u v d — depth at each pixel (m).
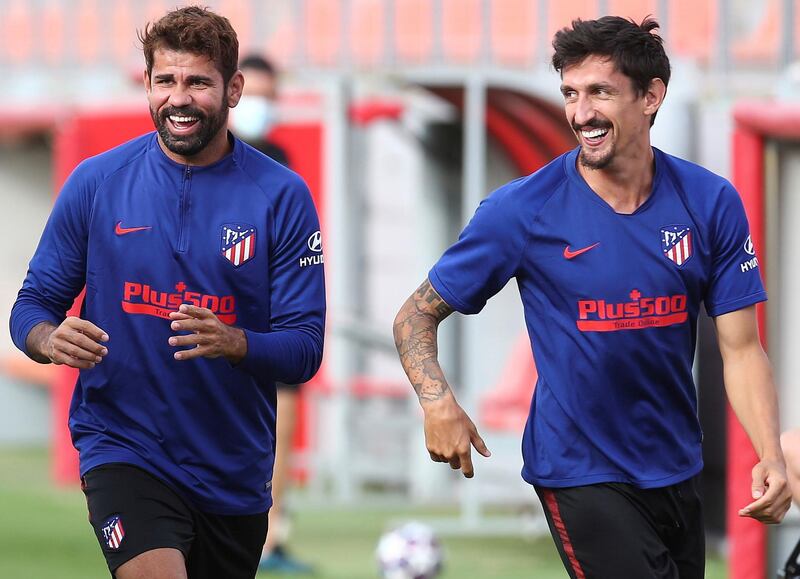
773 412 13.80
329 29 41.69
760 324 24.66
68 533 29.41
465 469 13.57
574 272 13.47
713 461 30.86
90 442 14.17
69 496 34.72
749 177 24.64
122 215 13.97
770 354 24.67
